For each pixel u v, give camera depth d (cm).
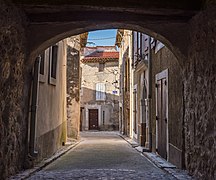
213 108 544
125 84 2472
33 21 702
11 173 638
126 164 921
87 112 3653
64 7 623
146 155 1108
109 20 695
